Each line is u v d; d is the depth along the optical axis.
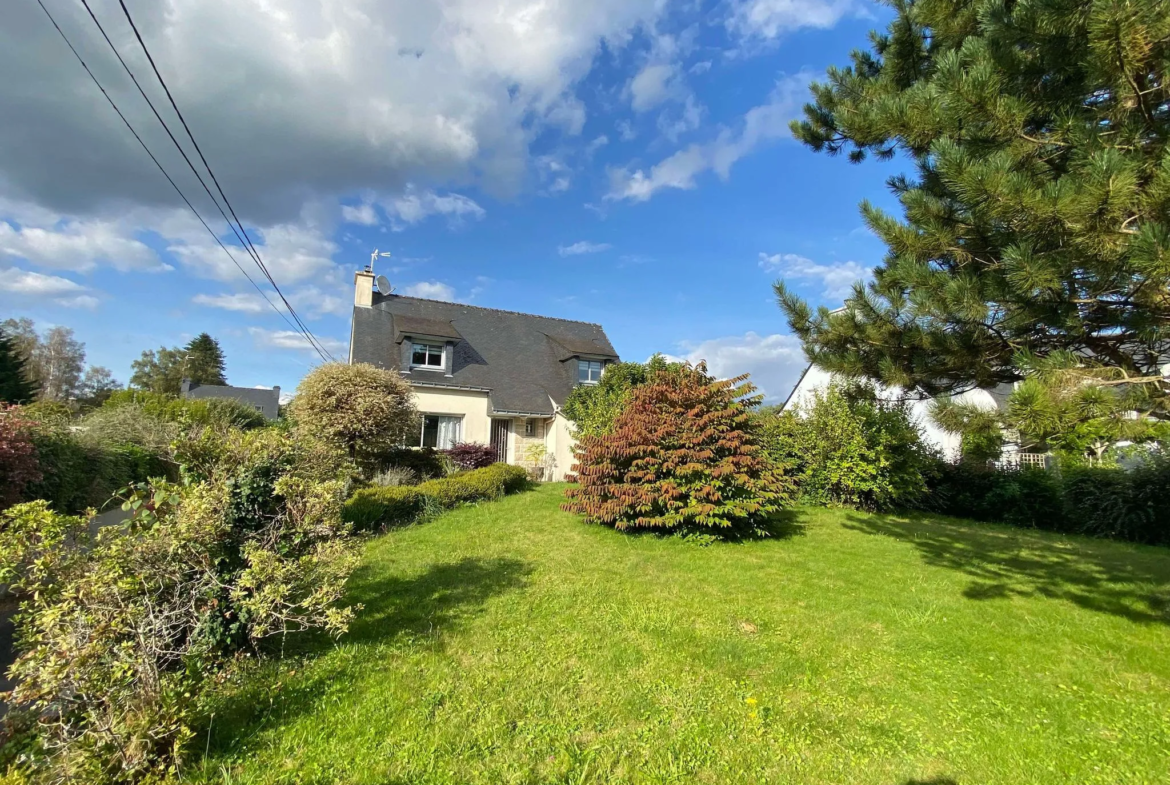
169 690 2.60
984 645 4.30
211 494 3.43
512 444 18.42
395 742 2.80
